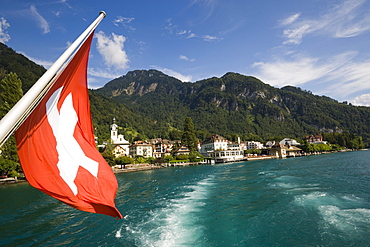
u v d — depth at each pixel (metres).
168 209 17.80
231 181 30.94
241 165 65.81
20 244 12.06
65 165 4.29
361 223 12.09
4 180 42.53
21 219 16.48
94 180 4.50
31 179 3.77
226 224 13.55
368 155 81.06
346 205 15.48
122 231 13.30
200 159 96.12
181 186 29.58
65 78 4.86
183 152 109.38
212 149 115.75
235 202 18.73
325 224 12.30
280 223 13.04
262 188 23.92
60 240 12.43
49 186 3.91
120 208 19.16
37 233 13.58
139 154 108.94
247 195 21.00
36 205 20.94
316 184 24.27
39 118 4.20
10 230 14.26
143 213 17.05
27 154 3.83
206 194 22.97
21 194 28.23
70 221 15.62
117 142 118.50
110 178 4.82
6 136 3.18
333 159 67.06
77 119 5.06
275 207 16.25
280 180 28.62
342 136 169.88
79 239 12.46
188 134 112.81
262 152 133.88
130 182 38.25
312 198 17.83
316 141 162.00
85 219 15.95
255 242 10.90
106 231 13.45
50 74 3.77
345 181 25.36
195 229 13.02
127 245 11.34
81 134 5.11
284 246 10.30
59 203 21.17
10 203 22.56
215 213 15.97
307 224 12.55
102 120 191.50
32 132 4.01
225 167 61.22
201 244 11.01
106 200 4.29
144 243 11.45
